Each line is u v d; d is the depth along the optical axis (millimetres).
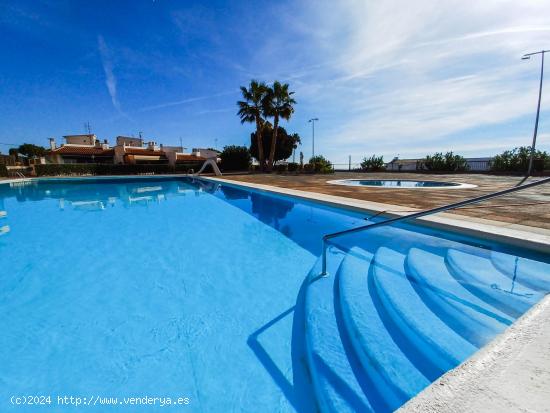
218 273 4191
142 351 2498
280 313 3086
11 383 2162
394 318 2516
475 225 4125
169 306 3258
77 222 7730
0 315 3096
